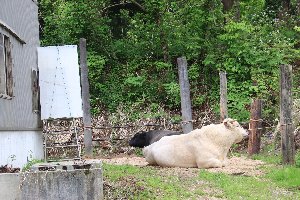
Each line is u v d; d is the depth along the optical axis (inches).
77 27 996.6
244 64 927.7
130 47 1038.4
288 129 525.3
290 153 526.3
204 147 535.5
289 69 524.7
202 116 888.9
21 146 570.3
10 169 467.5
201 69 981.8
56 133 708.7
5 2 542.6
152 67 1013.8
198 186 438.9
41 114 670.5
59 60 695.1
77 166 410.3
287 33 1058.7
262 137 717.9
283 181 463.5
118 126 737.6
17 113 559.5
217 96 931.3
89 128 690.8
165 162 540.1
